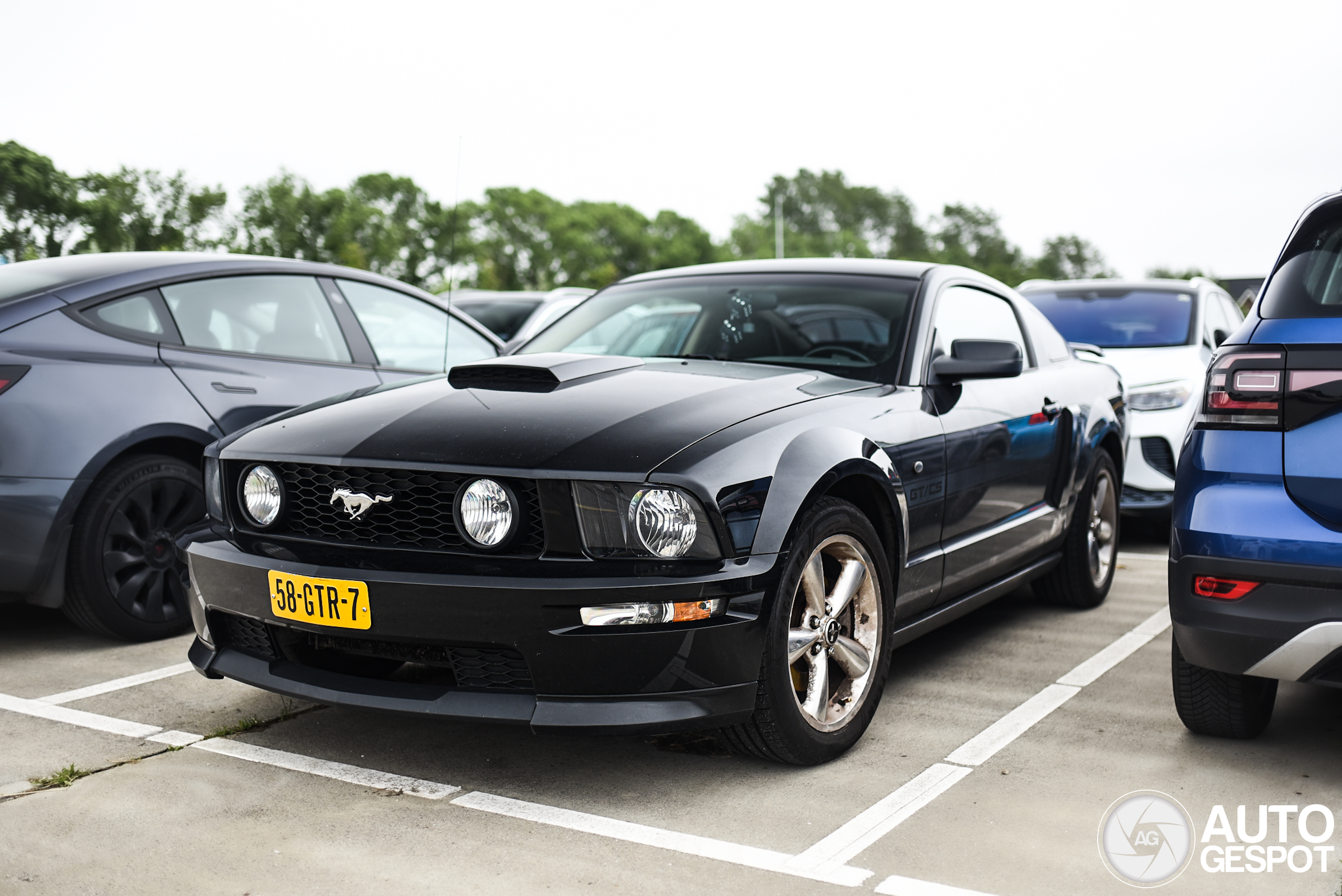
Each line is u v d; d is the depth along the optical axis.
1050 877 2.12
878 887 2.08
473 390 2.86
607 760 2.75
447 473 2.44
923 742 2.87
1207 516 2.43
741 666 2.43
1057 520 4.04
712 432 2.53
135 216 78.06
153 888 2.07
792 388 2.92
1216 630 2.43
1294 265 2.49
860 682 2.81
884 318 3.41
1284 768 2.68
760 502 2.48
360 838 2.30
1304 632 2.31
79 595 3.65
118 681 3.39
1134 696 3.25
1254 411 2.40
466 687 2.47
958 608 3.42
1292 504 2.34
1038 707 3.16
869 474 2.77
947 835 2.30
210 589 2.77
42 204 74.12
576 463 2.38
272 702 3.19
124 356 3.77
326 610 2.51
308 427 2.75
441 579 2.40
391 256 105.06
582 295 9.93
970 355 3.25
